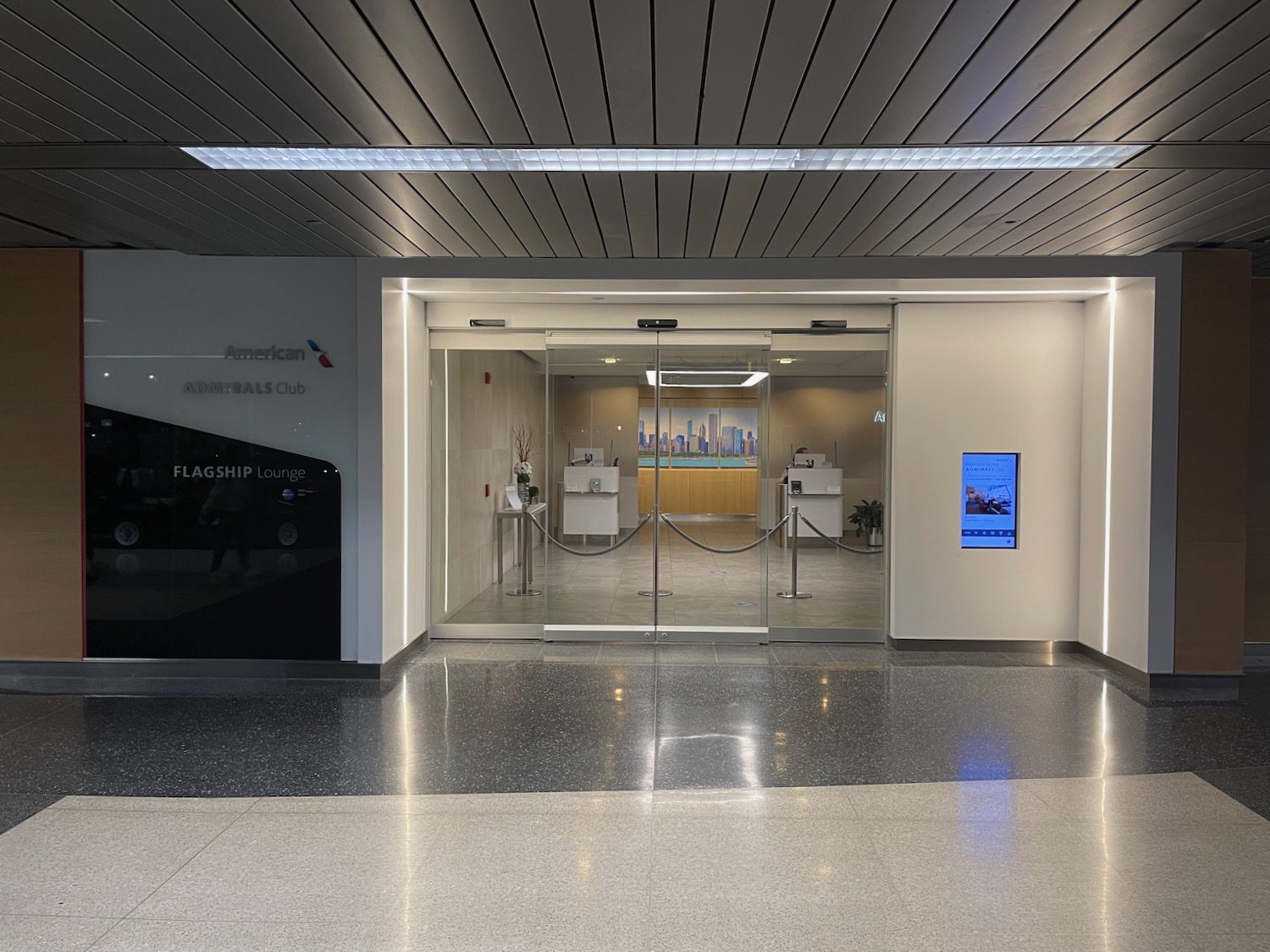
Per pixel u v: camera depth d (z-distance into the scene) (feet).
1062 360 27.48
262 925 11.45
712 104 12.72
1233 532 23.47
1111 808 15.44
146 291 24.49
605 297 26.99
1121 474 25.09
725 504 29.14
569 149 14.70
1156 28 10.44
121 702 22.12
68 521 24.53
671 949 10.94
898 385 27.76
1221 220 19.19
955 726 20.15
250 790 16.20
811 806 15.46
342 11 10.12
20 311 24.34
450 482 29.60
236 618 24.64
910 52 11.06
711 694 22.77
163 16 10.27
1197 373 23.32
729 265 23.66
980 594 27.84
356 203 17.98
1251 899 12.26
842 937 11.24
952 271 23.44
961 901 12.15
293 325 24.50
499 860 13.35
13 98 12.71
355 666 24.45
